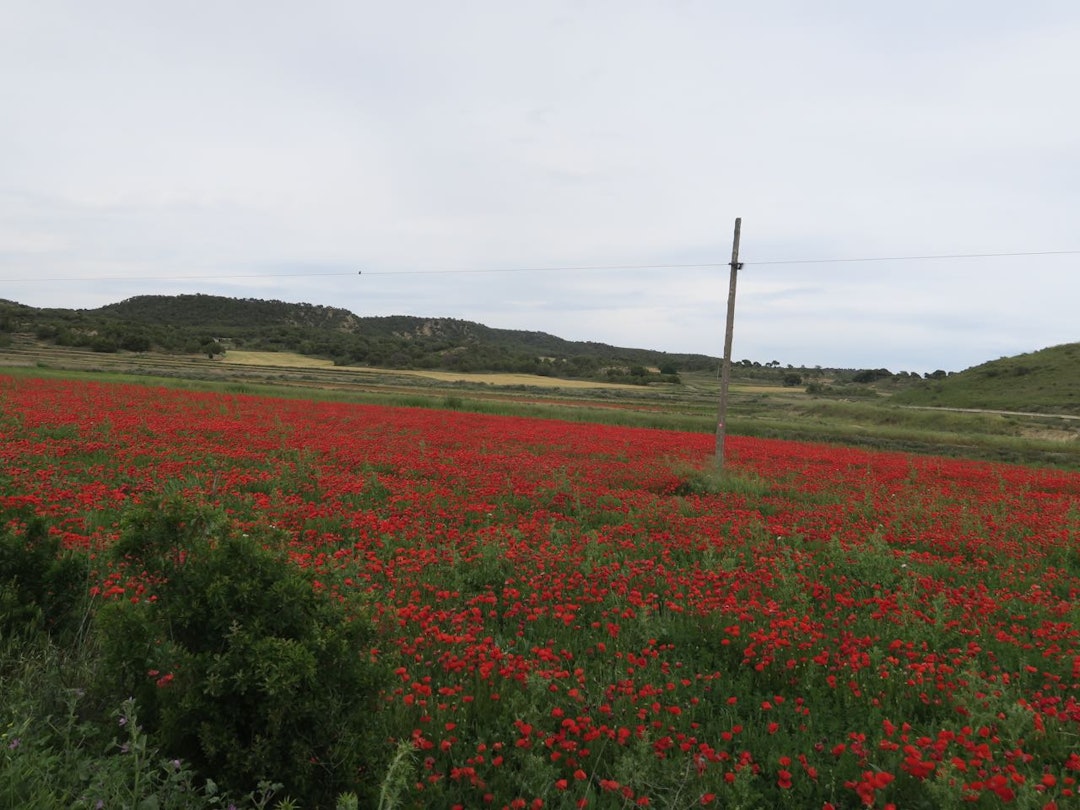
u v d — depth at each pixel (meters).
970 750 4.31
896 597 7.53
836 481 18.44
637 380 128.12
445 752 4.21
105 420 20.23
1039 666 6.23
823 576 8.92
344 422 28.38
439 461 17.89
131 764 3.25
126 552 3.95
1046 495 17.70
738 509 13.90
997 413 63.31
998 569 9.65
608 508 13.21
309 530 9.30
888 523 12.06
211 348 113.19
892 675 5.59
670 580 7.92
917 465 23.95
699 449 26.38
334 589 5.32
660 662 5.84
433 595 7.15
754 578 8.23
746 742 4.61
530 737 4.18
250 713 3.51
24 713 3.56
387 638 5.49
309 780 3.44
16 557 5.39
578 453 23.34
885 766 4.25
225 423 22.48
